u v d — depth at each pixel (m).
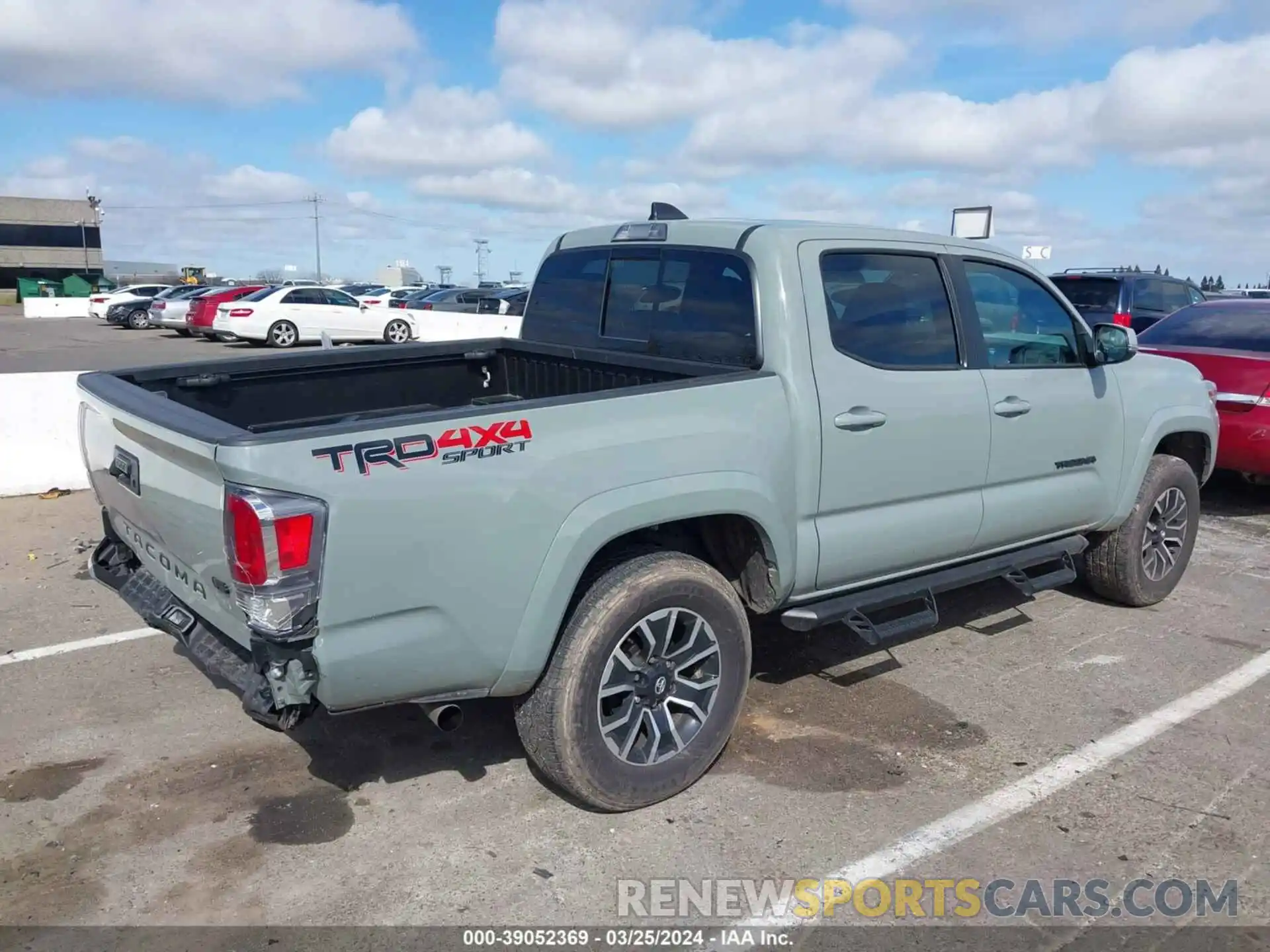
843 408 3.79
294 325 24.58
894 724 4.19
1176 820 3.47
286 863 3.19
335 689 2.84
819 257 3.84
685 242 4.13
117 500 3.62
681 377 4.04
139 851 3.25
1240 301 8.41
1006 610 5.61
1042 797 3.62
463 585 2.96
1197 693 4.52
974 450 4.30
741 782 3.71
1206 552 6.87
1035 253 15.40
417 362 4.88
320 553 2.72
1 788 3.62
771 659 4.88
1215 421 5.73
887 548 4.07
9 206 77.94
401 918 2.93
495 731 4.10
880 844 3.32
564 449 3.10
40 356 22.11
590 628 3.23
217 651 3.17
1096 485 5.01
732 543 3.81
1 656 4.79
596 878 3.13
